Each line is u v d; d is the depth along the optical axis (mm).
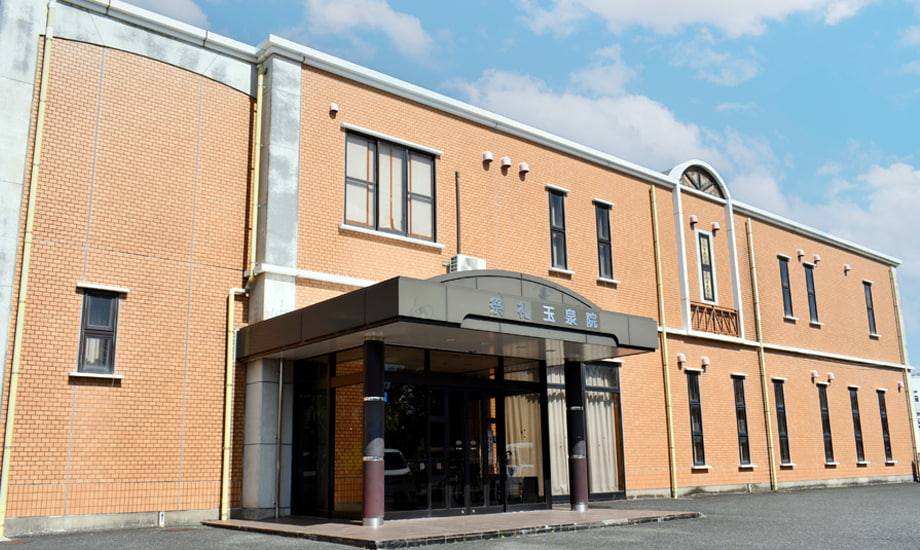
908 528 11906
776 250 25891
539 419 15422
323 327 12070
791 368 25078
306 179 14500
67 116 12523
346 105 15383
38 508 11336
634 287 20547
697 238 22766
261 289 13625
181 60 13930
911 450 30297
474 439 13992
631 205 21141
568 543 10148
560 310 13008
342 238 14758
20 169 11883
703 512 14930
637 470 19156
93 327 12328
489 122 18016
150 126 13383
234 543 10180
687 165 23062
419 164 16500
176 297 13227
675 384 20750
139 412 12516
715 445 21406
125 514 12117
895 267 32688
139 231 12992
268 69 14641
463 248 16812
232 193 14172
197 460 12992
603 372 19047
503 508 14148
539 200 18797
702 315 22234
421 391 13352
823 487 24875
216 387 13438
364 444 11820
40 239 11984
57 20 12672
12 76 12016
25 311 11664
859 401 28109
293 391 13789
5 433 11172
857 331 29094
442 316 11258
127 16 13352
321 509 13000
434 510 13031
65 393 11859
